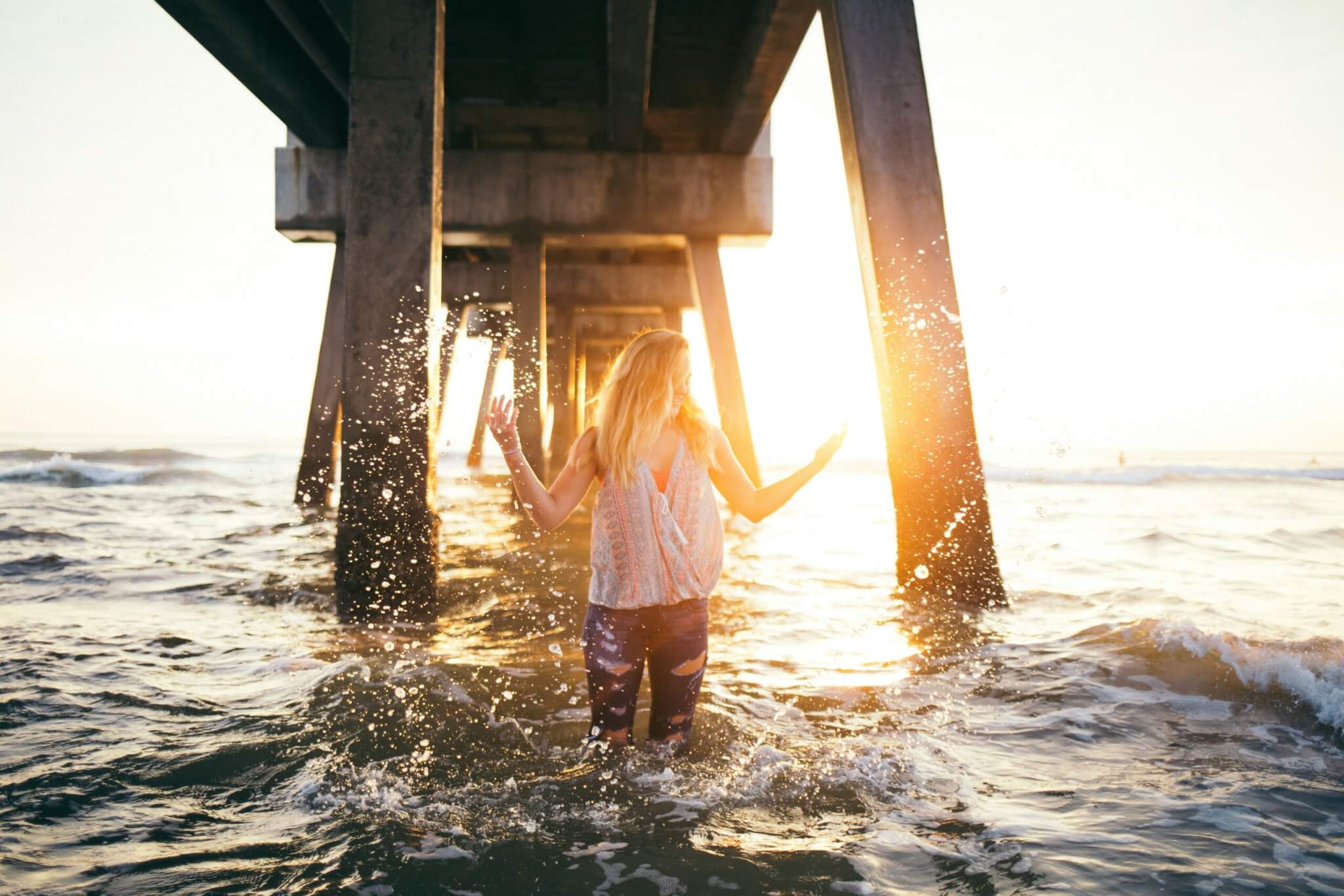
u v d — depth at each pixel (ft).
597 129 51.57
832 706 11.00
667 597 8.43
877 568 24.84
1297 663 12.03
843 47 20.17
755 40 38.73
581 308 78.54
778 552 28.96
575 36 43.93
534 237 50.47
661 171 49.83
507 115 49.93
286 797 7.80
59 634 14.57
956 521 18.89
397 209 17.69
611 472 8.56
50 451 136.56
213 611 17.56
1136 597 19.36
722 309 51.06
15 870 6.21
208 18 35.22
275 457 140.15
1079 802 7.84
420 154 17.75
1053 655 13.87
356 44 17.85
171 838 6.88
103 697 10.87
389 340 17.52
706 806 7.66
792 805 7.73
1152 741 9.65
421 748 9.18
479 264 77.46
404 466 17.40
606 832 7.10
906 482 19.29
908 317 19.42
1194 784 8.29
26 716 9.94
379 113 17.80
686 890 6.10
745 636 15.58
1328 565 25.08
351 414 17.43
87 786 7.89
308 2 38.93
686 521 8.52
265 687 11.69
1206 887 6.13
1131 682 12.23
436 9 18.06
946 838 7.03
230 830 7.07
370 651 14.15
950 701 11.30
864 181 19.83
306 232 50.44
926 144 19.72
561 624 16.80
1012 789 8.15
